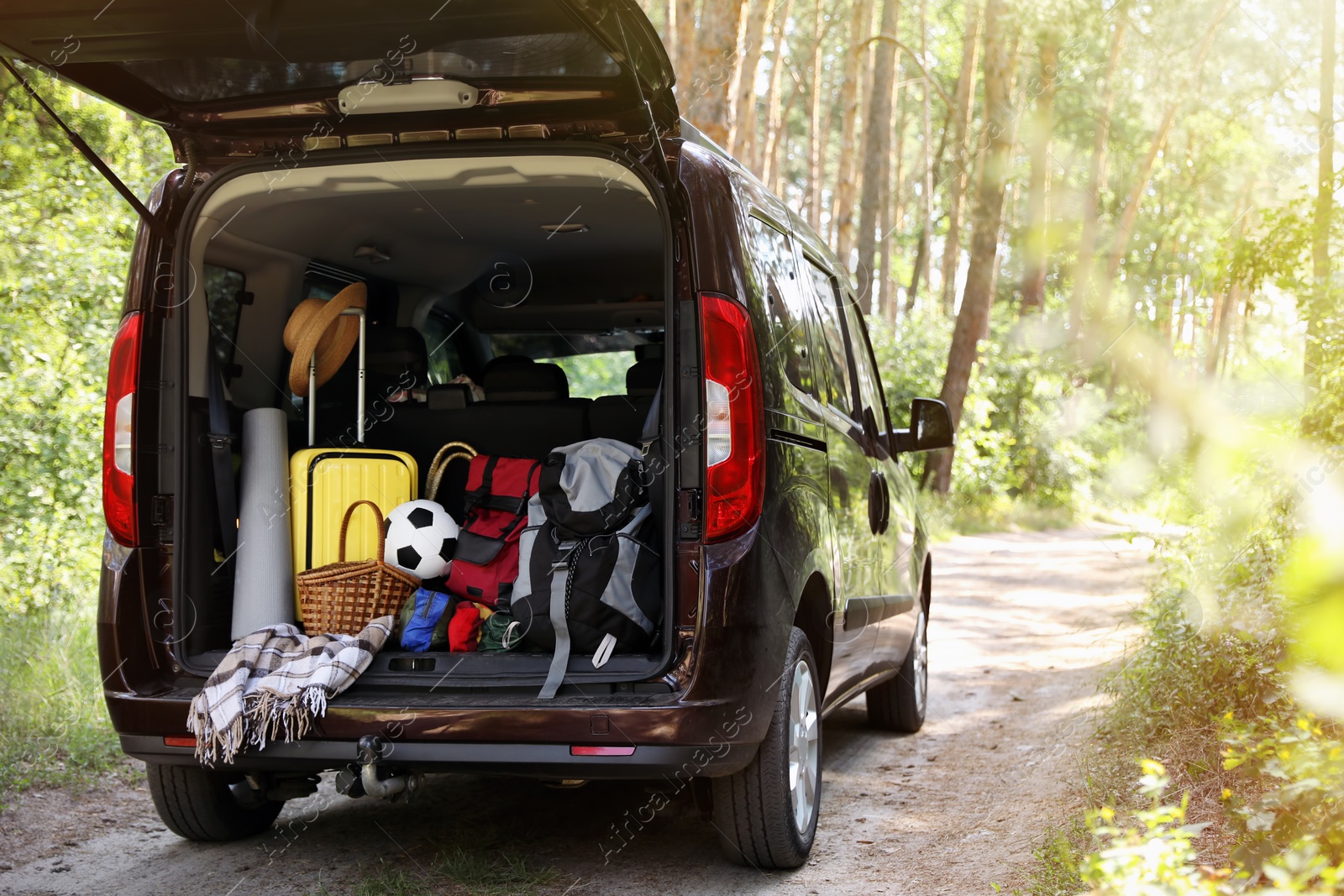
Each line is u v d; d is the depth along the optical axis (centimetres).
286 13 268
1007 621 905
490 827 385
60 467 672
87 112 681
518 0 258
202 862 355
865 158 2586
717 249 304
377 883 323
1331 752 211
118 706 313
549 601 307
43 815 400
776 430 313
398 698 299
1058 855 306
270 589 352
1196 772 352
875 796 426
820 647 363
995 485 2005
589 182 329
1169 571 453
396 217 425
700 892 322
